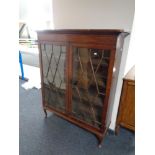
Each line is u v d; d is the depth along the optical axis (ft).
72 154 4.98
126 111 5.12
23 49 10.43
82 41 4.24
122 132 5.99
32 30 9.85
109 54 3.94
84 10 4.99
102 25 4.77
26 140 5.52
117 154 4.98
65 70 5.09
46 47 5.38
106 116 4.69
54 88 5.89
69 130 6.08
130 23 4.30
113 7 4.40
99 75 4.43
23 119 6.74
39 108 7.64
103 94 4.53
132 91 4.75
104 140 5.57
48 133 5.90
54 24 6.02
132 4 4.10
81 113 5.42
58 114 6.19
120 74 5.02
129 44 4.56
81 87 5.01
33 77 10.93
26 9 9.30
